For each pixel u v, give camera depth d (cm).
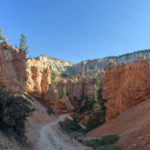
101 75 12212
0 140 805
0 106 1051
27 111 1255
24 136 1188
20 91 3052
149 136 1012
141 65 2858
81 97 11531
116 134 1564
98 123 5231
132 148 1005
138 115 1684
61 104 9344
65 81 13350
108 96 3725
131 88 2872
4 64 2550
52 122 3441
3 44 2891
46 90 5109
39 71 5066
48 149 1178
